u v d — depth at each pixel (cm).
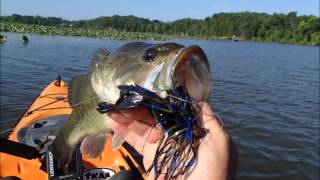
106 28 10781
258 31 9794
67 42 4428
